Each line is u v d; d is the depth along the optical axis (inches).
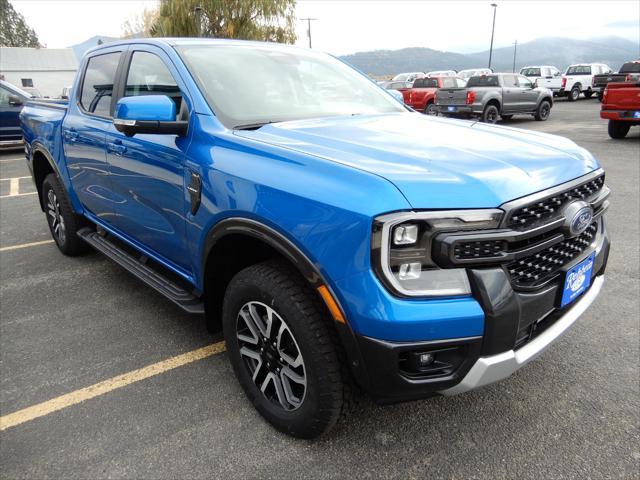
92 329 131.3
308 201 73.9
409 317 66.7
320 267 72.3
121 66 132.3
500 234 68.8
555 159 85.3
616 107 424.2
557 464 83.0
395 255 67.3
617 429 90.7
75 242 177.3
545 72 1055.0
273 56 127.4
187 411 98.0
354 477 81.2
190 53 113.9
